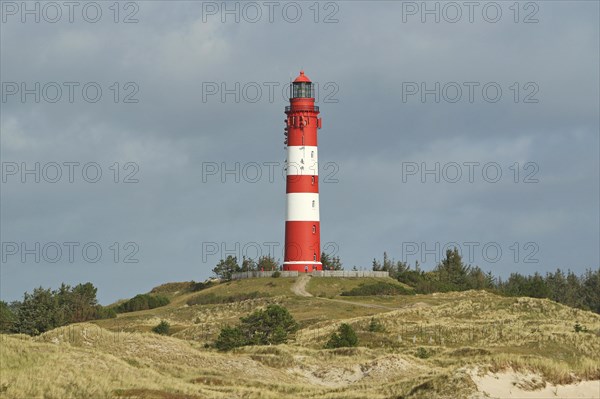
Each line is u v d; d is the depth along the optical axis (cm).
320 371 10081
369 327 13238
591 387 8000
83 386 7525
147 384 7950
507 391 7794
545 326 13050
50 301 14950
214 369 9875
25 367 7938
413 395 7838
